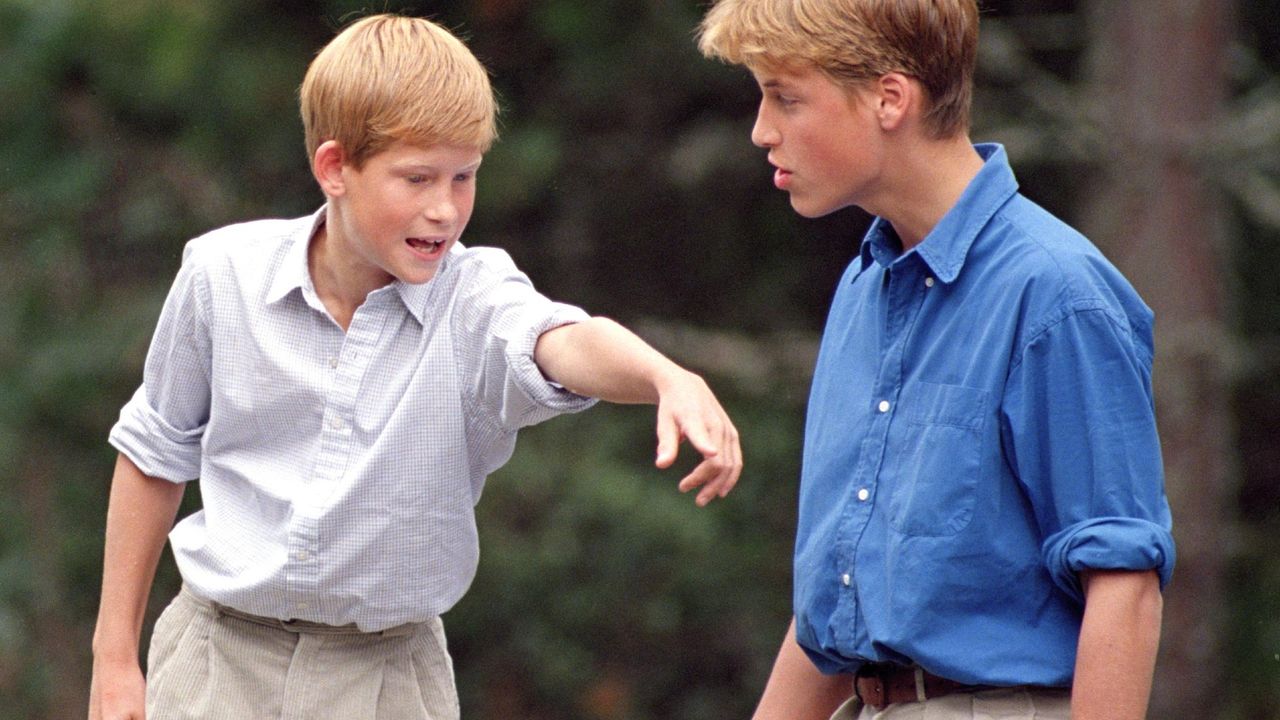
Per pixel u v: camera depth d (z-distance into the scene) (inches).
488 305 414.9
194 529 437.7
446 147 396.8
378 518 419.8
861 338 403.5
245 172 1409.9
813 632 399.9
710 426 347.6
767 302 1519.4
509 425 413.7
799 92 382.6
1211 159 1238.9
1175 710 1255.5
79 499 1418.6
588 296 1510.8
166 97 1358.3
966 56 385.4
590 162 1464.1
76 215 1411.2
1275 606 1505.9
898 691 391.2
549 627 1412.4
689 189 1489.9
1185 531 1239.5
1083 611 373.7
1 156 1407.5
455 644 1430.9
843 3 376.5
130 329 1385.3
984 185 382.3
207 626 437.7
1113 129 1247.5
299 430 427.5
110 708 444.8
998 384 367.6
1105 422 358.9
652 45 1425.9
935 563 370.9
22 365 1386.6
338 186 407.2
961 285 379.6
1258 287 1508.4
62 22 1338.6
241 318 429.1
